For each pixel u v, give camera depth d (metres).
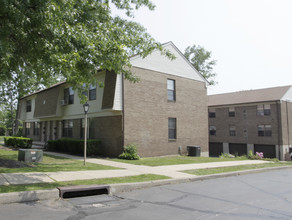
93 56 8.10
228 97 38.19
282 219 4.98
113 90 15.40
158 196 6.80
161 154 17.70
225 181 9.50
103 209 5.47
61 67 8.14
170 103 18.77
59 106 20.95
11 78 9.68
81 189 6.59
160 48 10.84
